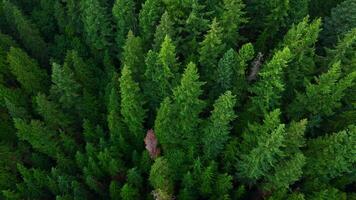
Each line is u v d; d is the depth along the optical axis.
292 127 29.45
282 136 27.08
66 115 38.22
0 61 42.41
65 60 42.56
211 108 36.84
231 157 32.84
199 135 33.69
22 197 35.75
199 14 37.56
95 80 42.44
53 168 34.22
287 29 41.31
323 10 46.16
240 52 32.91
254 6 40.88
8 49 45.16
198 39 39.19
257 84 33.34
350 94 35.28
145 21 38.69
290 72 35.66
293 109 35.59
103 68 45.12
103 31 41.31
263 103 33.19
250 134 31.44
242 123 35.31
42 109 36.16
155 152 34.00
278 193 30.92
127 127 36.38
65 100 37.22
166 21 35.72
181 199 33.34
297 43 34.06
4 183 36.31
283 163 29.78
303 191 32.81
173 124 33.09
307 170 32.53
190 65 29.44
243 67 33.59
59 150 37.31
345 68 35.28
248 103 35.72
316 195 30.83
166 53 32.56
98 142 38.09
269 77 31.73
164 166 30.39
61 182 33.62
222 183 31.70
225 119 29.98
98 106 40.09
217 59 37.00
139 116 34.34
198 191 33.84
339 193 31.53
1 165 36.56
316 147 32.28
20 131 35.44
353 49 36.97
